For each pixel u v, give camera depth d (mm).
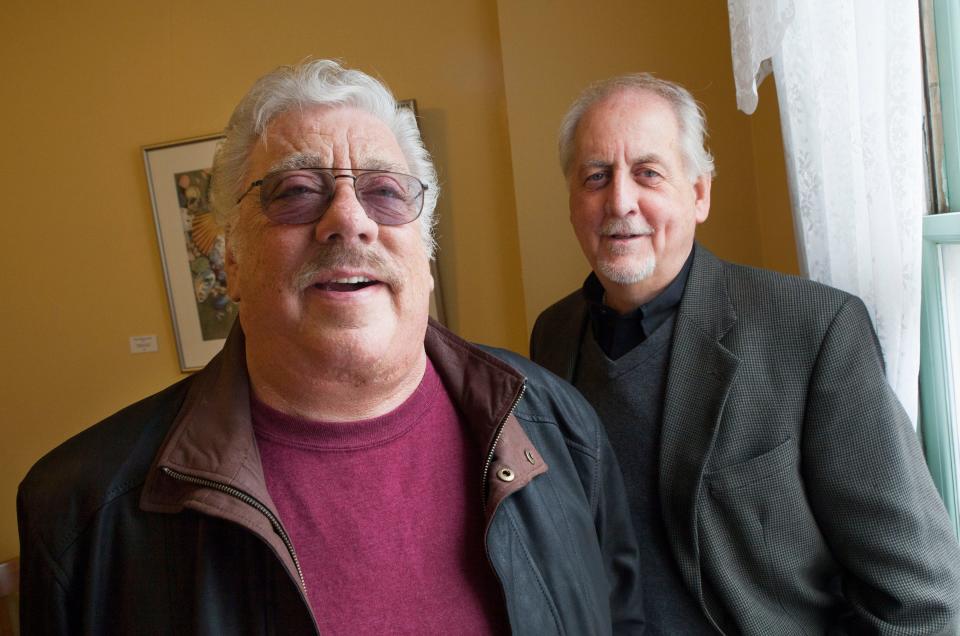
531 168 2359
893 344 1211
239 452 811
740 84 1381
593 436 1134
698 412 1193
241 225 877
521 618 877
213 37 2889
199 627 754
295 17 2809
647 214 1243
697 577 1159
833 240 1309
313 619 757
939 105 1223
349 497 860
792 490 1148
